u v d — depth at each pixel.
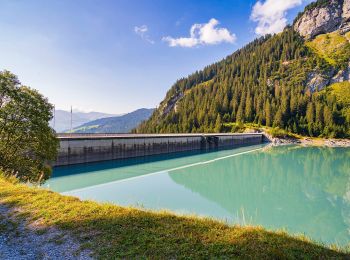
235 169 55.81
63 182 39.38
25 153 25.11
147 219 11.41
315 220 25.25
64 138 49.47
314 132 135.50
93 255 8.52
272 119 149.50
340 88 186.88
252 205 30.05
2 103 24.00
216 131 145.50
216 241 9.52
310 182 43.59
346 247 10.55
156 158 70.50
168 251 8.74
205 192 35.59
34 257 8.45
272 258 8.39
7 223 11.08
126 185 38.09
